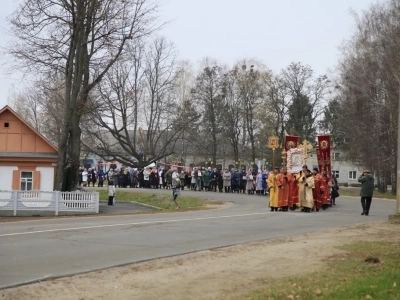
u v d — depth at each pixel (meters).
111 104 45.31
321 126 70.69
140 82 66.25
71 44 34.47
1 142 35.94
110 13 34.81
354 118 53.72
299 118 69.50
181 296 9.16
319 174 29.31
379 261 11.60
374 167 52.12
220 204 34.69
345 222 21.06
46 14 33.44
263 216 23.56
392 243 14.39
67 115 35.03
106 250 13.77
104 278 10.55
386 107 49.00
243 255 13.02
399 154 20.52
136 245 14.62
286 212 26.39
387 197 47.00
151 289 9.68
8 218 27.56
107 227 18.88
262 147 71.44
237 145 71.88
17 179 35.66
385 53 48.94
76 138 35.59
